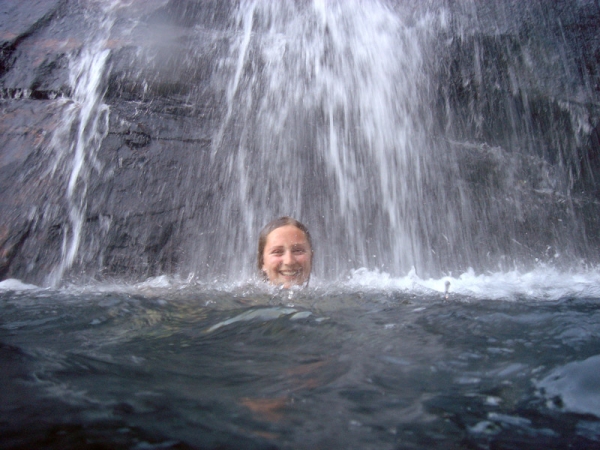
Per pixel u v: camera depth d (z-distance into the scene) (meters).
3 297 3.53
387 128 6.59
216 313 2.90
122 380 1.72
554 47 7.63
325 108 6.46
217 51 6.52
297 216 5.77
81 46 6.31
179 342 2.27
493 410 1.54
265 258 4.15
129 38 6.38
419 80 6.98
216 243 5.39
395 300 3.41
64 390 1.60
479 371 1.88
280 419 1.43
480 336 2.38
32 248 4.90
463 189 6.48
